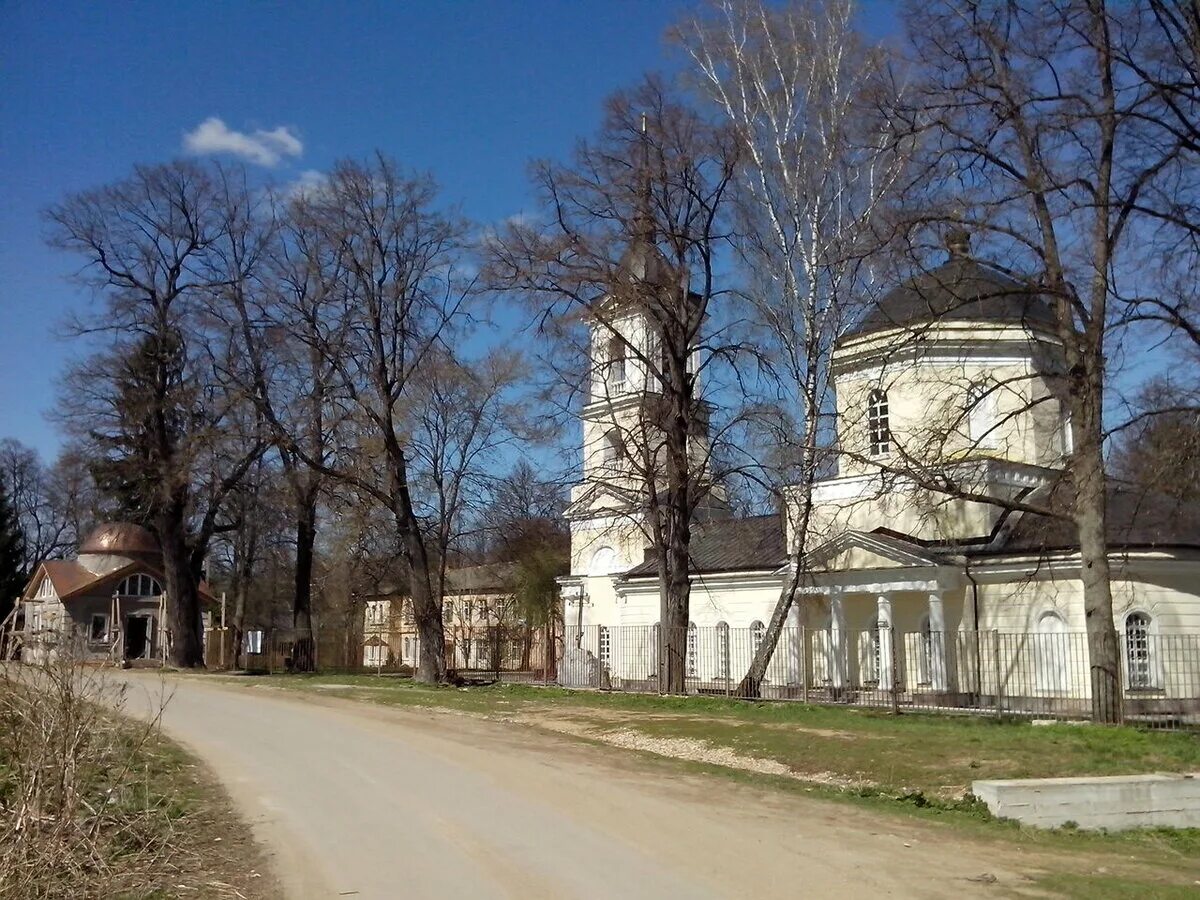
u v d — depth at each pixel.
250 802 12.78
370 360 39.59
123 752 13.02
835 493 36.62
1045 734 19.00
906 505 29.97
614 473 36.56
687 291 31.38
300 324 39.91
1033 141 21.67
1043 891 9.04
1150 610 29.58
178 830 10.84
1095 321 22.08
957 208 21.81
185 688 32.72
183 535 49.06
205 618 66.25
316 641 63.78
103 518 64.12
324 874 9.27
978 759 16.14
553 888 8.76
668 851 10.27
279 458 47.41
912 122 22.39
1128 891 9.11
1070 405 23.19
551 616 55.69
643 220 30.33
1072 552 29.75
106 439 47.66
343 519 49.41
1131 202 21.36
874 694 32.28
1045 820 12.86
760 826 11.75
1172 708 28.44
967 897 8.76
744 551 41.34
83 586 59.06
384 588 67.00
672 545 32.19
